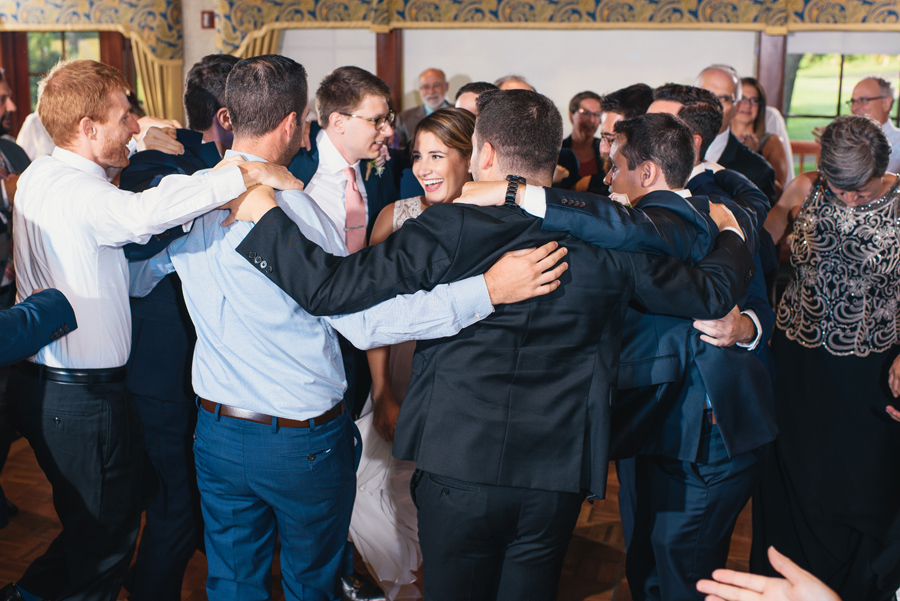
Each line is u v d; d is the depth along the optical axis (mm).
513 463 1551
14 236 1930
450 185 2393
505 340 1545
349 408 2316
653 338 1797
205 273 1682
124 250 1857
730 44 6633
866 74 6562
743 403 1879
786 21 6492
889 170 4207
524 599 1679
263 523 1842
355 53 7152
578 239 1539
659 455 1960
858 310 2307
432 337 1558
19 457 3451
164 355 2127
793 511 2471
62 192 1792
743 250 1755
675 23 6570
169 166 2158
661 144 1793
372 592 2479
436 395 1586
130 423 1941
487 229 1500
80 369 1841
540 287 1490
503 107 1608
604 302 1549
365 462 2416
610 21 6652
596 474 1563
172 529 2209
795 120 6766
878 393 2332
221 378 1708
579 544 2861
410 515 2455
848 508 2396
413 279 1519
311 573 1849
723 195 2227
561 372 1554
